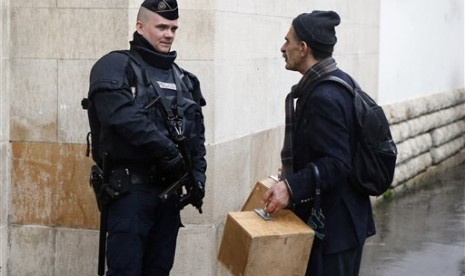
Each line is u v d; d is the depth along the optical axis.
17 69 6.34
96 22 6.19
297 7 8.20
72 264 6.37
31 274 6.44
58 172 6.34
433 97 12.80
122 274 4.98
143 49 5.05
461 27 14.92
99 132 5.07
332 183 4.64
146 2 5.07
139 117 4.87
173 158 4.94
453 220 9.71
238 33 6.81
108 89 4.88
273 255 4.57
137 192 5.00
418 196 11.21
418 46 12.50
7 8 6.30
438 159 12.88
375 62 10.67
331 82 4.72
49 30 6.27
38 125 6.34
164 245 5.24
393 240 8.71
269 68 7.55
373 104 4.82
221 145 6.54
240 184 6.95
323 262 4.81
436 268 7.72
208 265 6.45
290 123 4.84
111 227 5.02
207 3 6.32
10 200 6.43
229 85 6.67
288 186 4.63
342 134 4.66
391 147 4.82
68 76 6.26
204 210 6.43
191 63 6.36
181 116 5.08
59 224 6.38
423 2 12.69
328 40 4.78
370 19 10.44
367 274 7.50
